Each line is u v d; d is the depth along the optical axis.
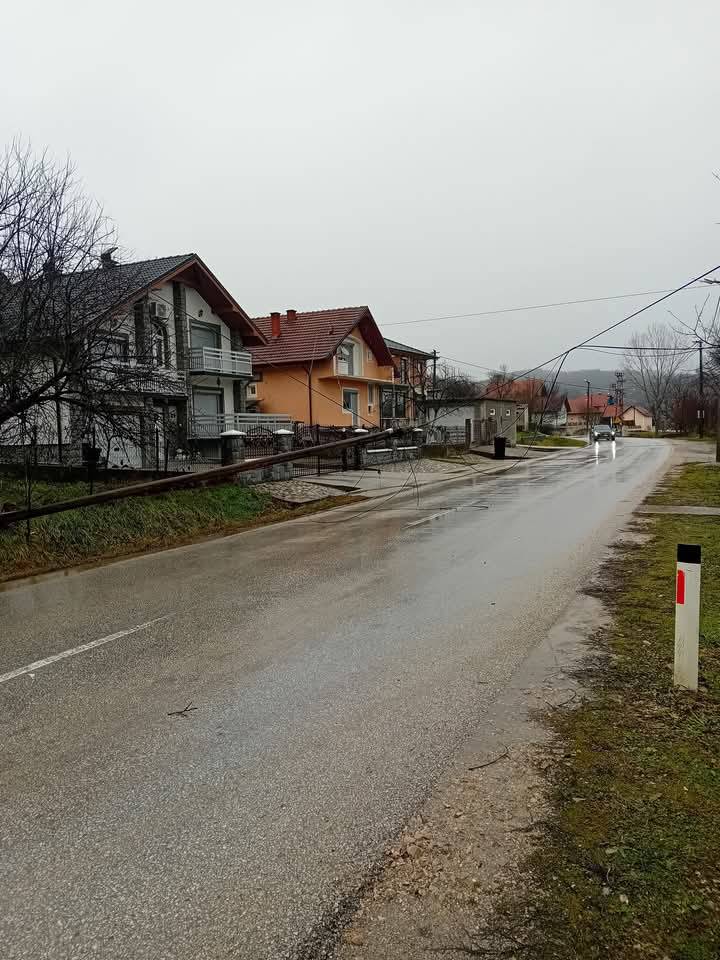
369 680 4.67
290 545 10.66
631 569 7.75
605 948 2.22
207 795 3.26
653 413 74.38
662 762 3.38
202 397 27.55
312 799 3.19
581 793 3.13
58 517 10.74
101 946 2.32
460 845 2.80
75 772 3.52
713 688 4.25
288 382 35.16
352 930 2.36
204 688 4.62
